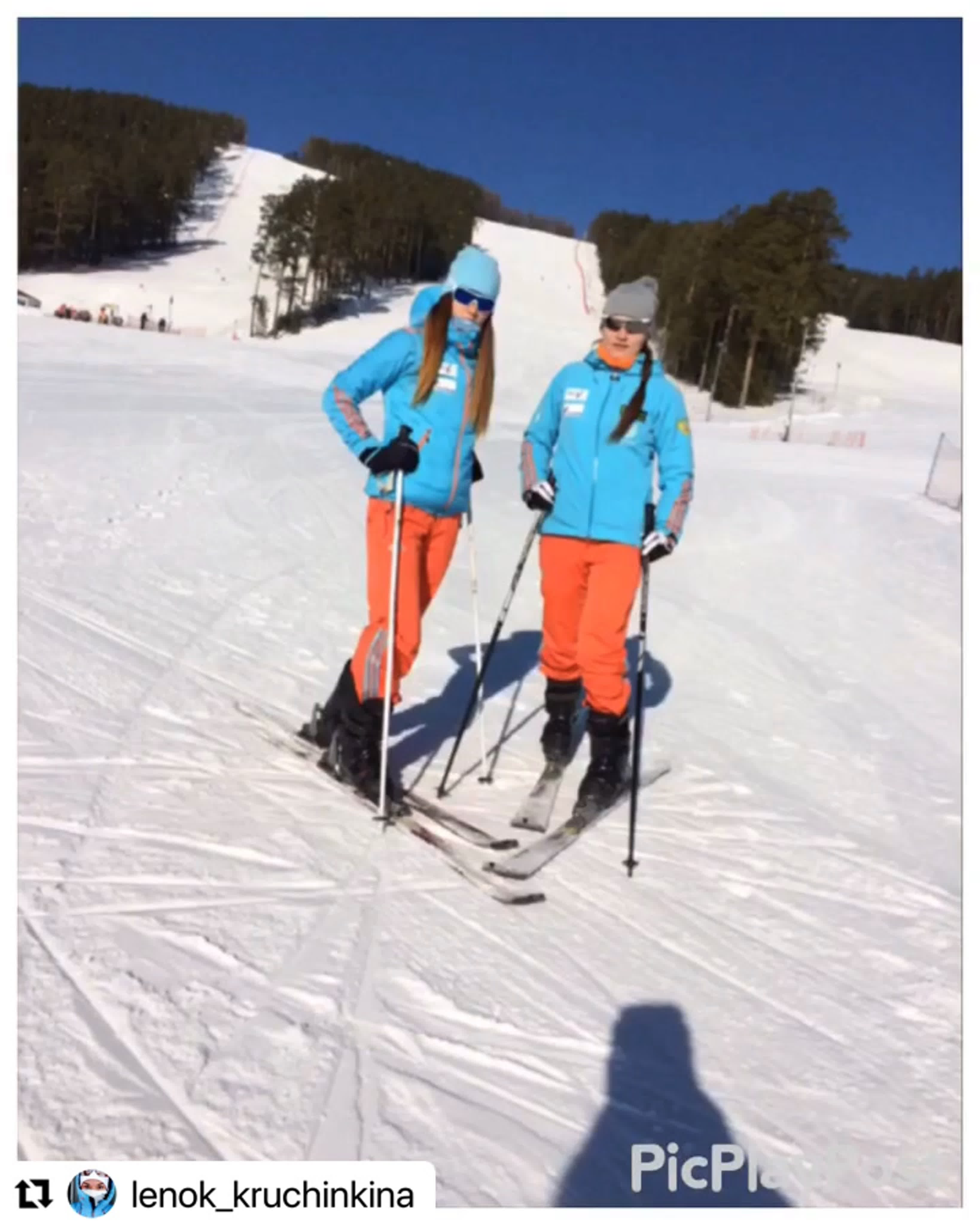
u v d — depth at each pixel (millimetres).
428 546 3379
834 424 36406
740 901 3014
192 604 5215
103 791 3012
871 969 2719
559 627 3604
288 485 8977
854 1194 1886
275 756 3473
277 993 2166
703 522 10117
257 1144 1744
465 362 3279
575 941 2627
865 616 7168
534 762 3910
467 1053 2086
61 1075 1824
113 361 20234
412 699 4496
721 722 4762
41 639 4273
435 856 2973
